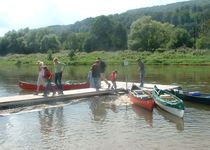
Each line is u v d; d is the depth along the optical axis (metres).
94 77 30.16
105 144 17.36
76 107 25.83
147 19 114.69
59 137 18.59
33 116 23.19
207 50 91.62
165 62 82.62
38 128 20.36
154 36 110.88
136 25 112.75
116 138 18.28
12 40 138.38
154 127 20.36
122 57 93.88
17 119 22.44
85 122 21.59
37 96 27.44
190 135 18.73
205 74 51.56
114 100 28.23
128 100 28.20
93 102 27.52
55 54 111.50
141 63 32.31
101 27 133.50
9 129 20.17
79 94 28.78
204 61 79.50
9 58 115.56
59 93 28.23
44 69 27.44
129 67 72.25
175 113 22.92
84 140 18.02
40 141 17.95
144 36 110.62
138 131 19.53
